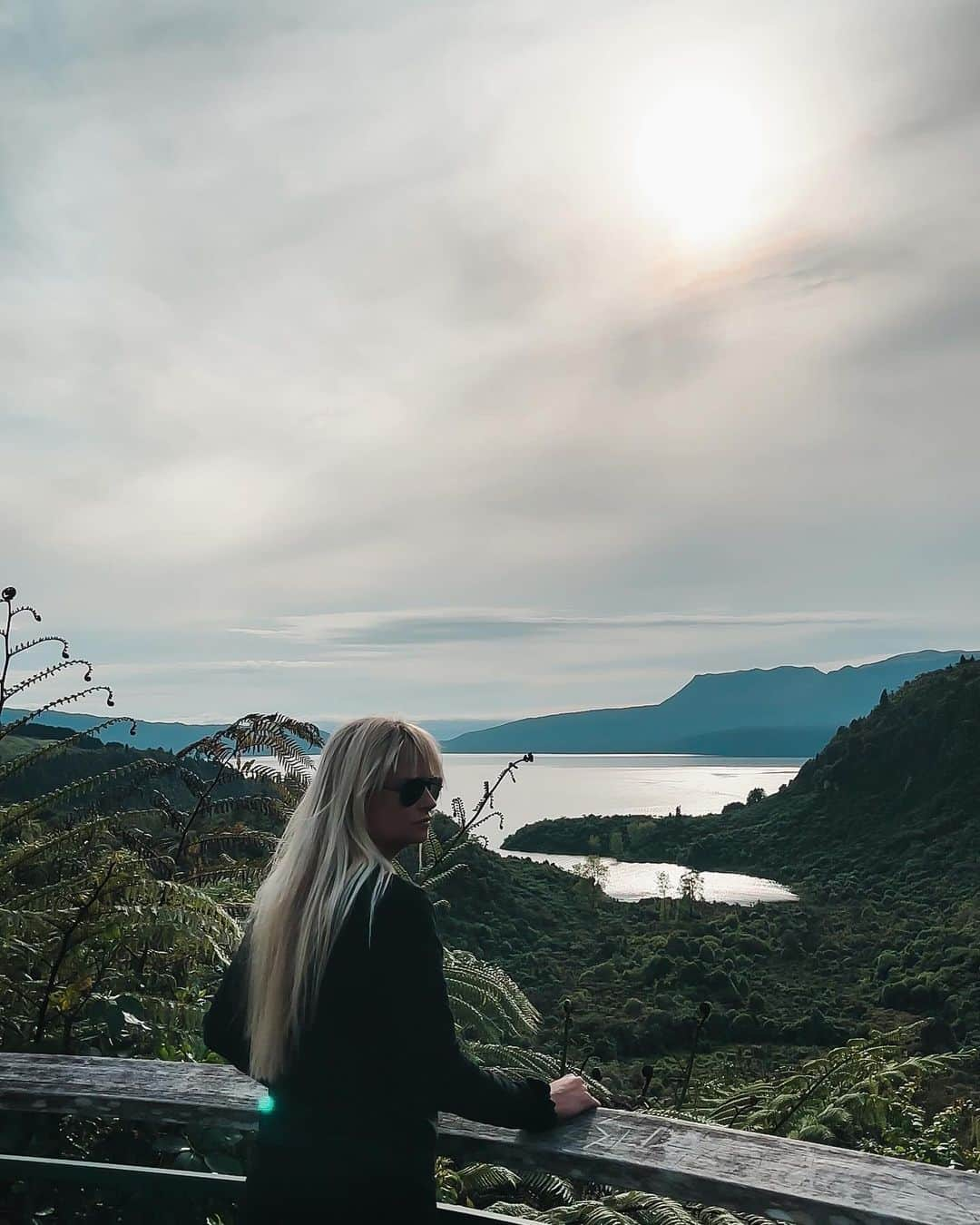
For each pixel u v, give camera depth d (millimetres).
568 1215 2488
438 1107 1721
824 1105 4812
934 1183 1705
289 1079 1726
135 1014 3396
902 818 171500
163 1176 2039
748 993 39188
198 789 4871
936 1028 44469
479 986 4520
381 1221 1645
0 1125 2803
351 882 1752
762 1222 2115
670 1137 1918
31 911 3525
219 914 3641
